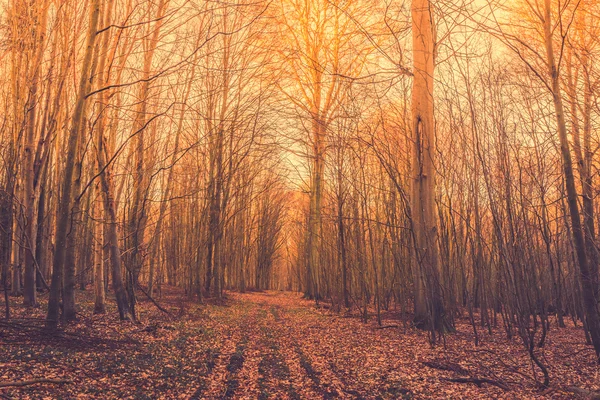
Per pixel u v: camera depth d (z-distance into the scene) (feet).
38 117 50.31
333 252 72.23
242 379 24.95
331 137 56.24
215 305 70.23
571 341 40.52
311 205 90.07
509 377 26.14
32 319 30.81
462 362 30.09
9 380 19.94
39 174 45.34
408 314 62.59
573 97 31.68
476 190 41.68
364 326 49.32
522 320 28.07
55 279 30.17
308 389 23.29
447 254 43.93
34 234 44.34
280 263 237.45
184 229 97.66
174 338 35.65
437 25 43.91
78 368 23.53
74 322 34.65
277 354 32.71
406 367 28.55
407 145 48.01
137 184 47.19
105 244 46.62
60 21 44.16
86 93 31.65
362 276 55.06
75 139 31.32
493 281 56.03
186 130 63.36
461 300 67.87
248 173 92.79
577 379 25.67
